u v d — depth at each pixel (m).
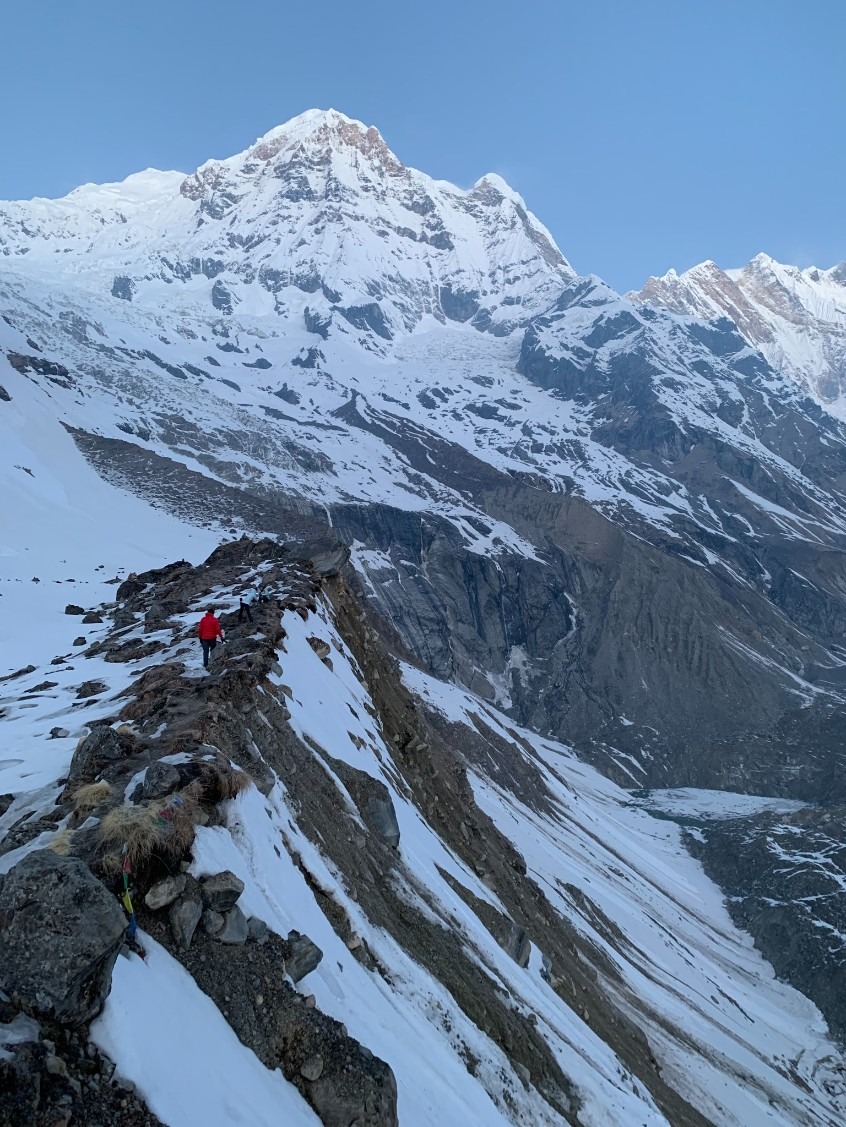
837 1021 75.25
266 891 12.97
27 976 8.54
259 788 16.41
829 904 92.25
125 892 10.34
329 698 27.94
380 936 16.56
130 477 127.50
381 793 22.84
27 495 94.56
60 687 24.69
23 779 15.50
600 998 35.75
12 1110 7.46
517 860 45.56
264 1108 9.43
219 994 10.59
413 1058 13.41
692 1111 33.19
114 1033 8.78
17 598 51.62
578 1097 19.53
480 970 20.69
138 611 42.84
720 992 68.06
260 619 28.94
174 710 17.97
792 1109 45.97
